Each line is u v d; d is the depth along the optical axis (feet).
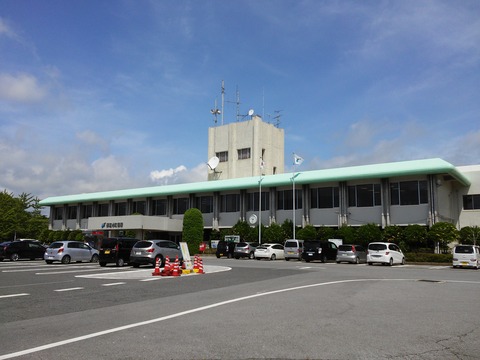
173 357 21.72
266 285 56.34
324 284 57.82
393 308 36.96
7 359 21.35
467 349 23.53
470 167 149.79
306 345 24.09
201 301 41.34
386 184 139.13
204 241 179.73
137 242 88.89
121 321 31.14
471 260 96.94
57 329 28.37
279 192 164.66
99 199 210.38
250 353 22.47
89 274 70.85
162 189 191.42
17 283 56.85
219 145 221.66
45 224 250.16
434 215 128.77
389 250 107.65
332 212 150.51
